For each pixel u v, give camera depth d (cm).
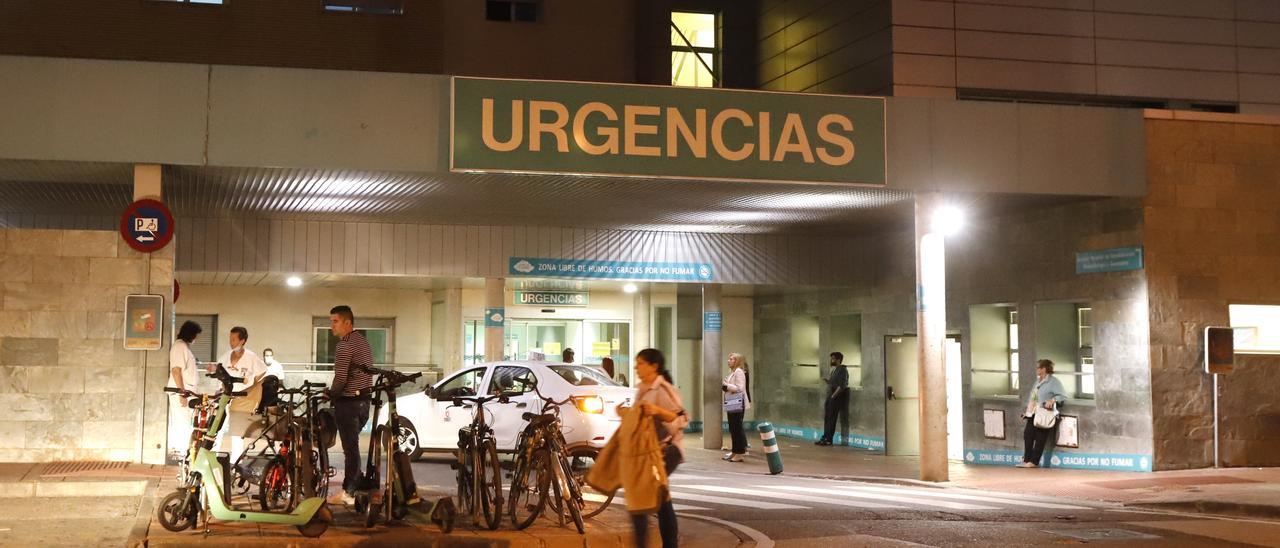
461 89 1409
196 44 2256
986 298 1948
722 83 2445
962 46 2009
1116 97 2045
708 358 2203
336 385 1027
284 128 1364
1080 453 1767
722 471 1802
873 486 1562
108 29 2222
